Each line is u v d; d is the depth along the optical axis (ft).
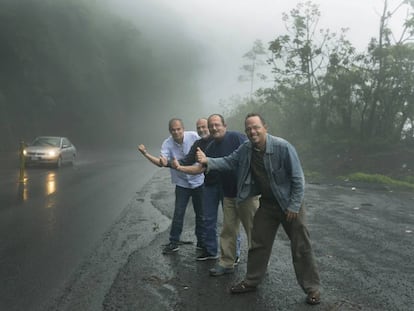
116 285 14.90
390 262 18.01
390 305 13.35
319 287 13.61
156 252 19.19
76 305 13.16
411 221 27.30
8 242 20.59
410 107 77.15
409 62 77.10
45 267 16.87
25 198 34.06
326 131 88.02
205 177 17.83
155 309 12.90
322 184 49.57
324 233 23.40
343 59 86.22
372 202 35.65
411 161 64.44
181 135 19.56
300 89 90.48
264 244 14.25
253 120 13.47
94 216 27.30
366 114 86.02
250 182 14.24
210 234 18.02
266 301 13.58
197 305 13.23
